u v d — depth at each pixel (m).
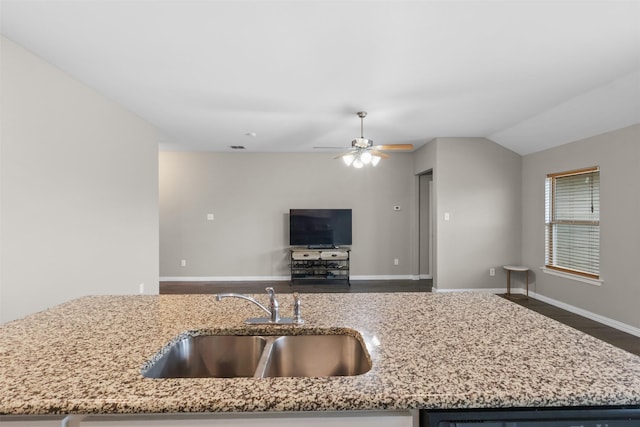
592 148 3.95
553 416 0.80
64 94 2.88
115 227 3.66
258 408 0.76
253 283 6.17
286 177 6.43
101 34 2.27
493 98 3.44
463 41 2.31
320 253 6.10
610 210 3.71
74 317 1.42
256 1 1.90
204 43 2.38
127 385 0.83
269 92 3.30
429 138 5.33
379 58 2.57
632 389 0.80
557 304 4.53
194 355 1.28
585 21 2.06
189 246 6.38
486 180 5.25
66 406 0.75
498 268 5.27
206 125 4.50
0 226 2.32
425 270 6.48
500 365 0.93
